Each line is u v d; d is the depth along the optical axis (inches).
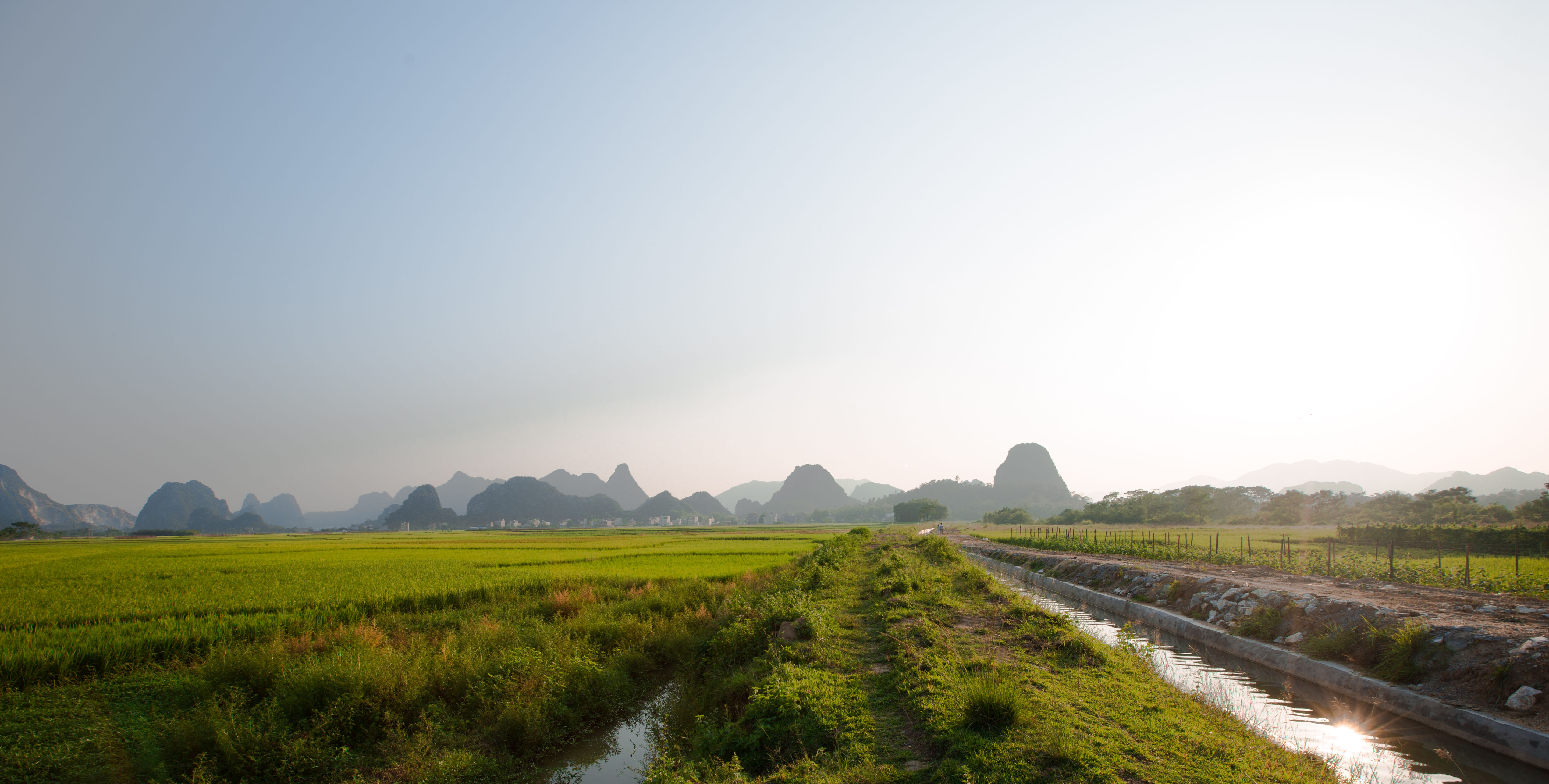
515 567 1049.5
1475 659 358.9
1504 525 1775.3
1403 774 279.1
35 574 960.3
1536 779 276.1
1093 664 371.6
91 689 403.9
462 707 378.3
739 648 459.2
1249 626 523.8
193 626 535.5
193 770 300.7
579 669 419.2
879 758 250.4
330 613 603.5
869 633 474.9
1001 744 243.4
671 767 285.6
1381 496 2716.5
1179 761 238.5
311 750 313.6
